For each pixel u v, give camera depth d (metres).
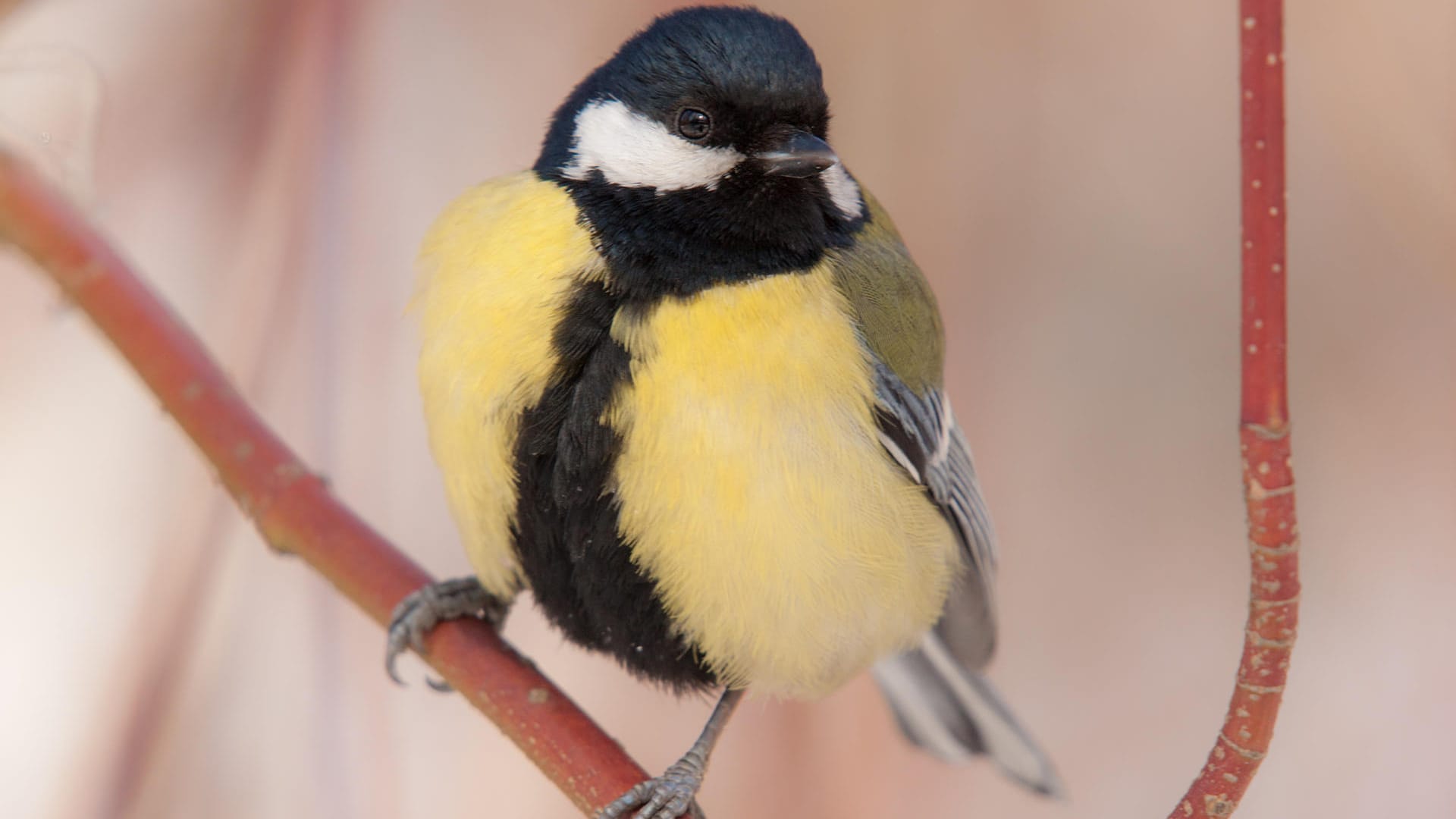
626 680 2.18
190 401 2.11
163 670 2.13
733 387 2.11
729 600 2.11
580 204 2.11
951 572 2.14
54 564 2.16
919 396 2.13
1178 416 2.20
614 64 2.12
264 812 2.14
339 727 2.15
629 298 2.11
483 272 2.11
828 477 2.11
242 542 2.15
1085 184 2.20
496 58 2.19
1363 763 2.18
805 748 2.17
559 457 2.11
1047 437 2.20
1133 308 2.20
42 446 2.17
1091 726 2.19
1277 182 2.05
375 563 2.11
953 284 2.20
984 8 2.20
